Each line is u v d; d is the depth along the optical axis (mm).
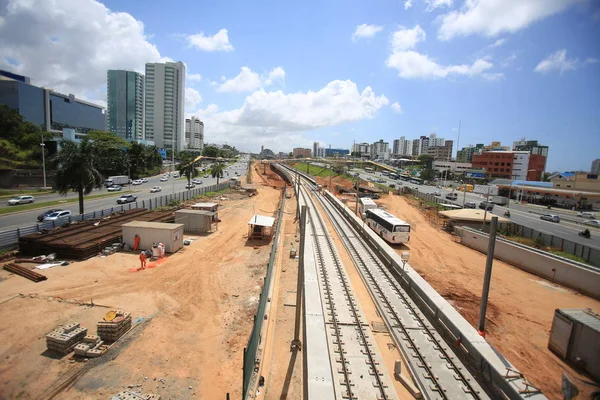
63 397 12383
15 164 71188
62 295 20656
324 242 36500
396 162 174000
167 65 169250
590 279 23359
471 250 35406
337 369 13953
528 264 28578
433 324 18484
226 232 39562
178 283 23359
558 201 80875
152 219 37719
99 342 15516
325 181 111812
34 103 115125
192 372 14117
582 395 12969
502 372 12945
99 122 161125
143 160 99562
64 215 40531
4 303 19312
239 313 19359
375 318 18875
